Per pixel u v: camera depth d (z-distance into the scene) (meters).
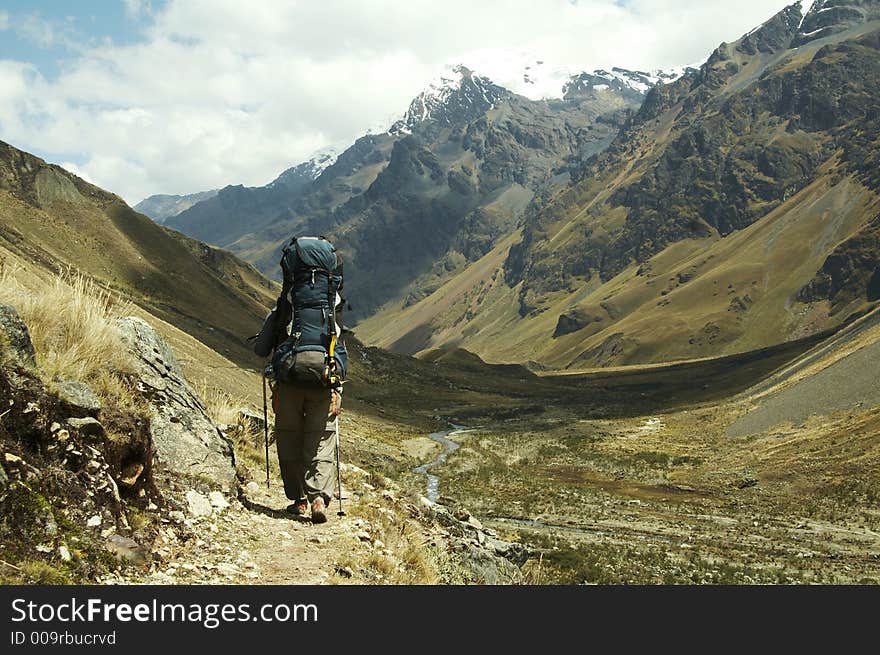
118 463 4.23
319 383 5.07
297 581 4.16
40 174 75.94
